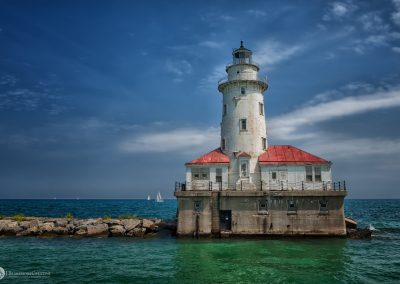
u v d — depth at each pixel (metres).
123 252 34.88
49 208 132.38
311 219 39.03
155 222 49.62
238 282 24.94
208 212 39.66
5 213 98.94
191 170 43.44
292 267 28.73
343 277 26.17
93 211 117.31
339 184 39.72
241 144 45.91
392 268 28.81
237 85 47.84
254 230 39.09
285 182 42.34
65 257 32.84
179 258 31.95
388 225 68.00
